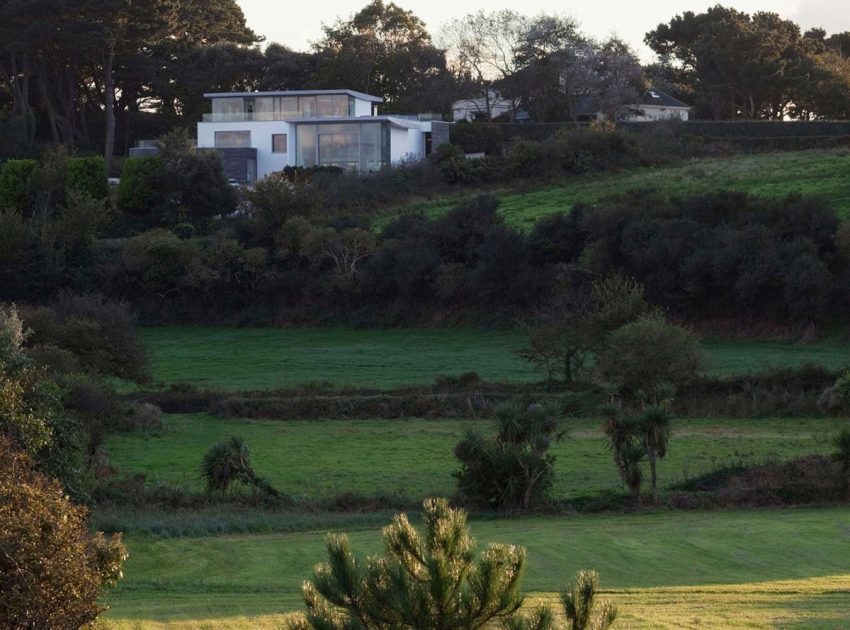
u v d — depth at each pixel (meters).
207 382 90.56
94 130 199.25
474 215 124.12
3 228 125.69
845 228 105.44
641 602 28.12
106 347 79.88
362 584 16.05
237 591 32.19
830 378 76.44
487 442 50.53
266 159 166.88
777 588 30.36
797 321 100.88
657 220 113.62
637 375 72.50
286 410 79.19
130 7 183.00
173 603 29.95
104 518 44.16
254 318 123.56
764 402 73.62
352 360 99.75
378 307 121.81
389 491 53.16
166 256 126.19
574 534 40.88
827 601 28.16
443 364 95.44
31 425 35.66
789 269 101.69
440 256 123.75
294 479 57.34
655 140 162.38
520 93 190.88
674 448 62.31
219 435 71.50
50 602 18.58
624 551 37.12
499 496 49.09
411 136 167.12
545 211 137.50
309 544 40.09
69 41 178.25
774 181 139.62
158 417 74.88
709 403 74.19
